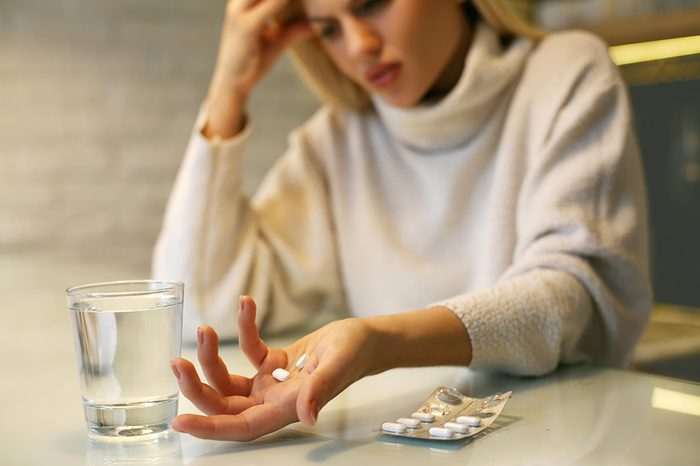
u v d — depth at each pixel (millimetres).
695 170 1909
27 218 2043
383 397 756
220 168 1114
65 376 843
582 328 872
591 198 929
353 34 1027
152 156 2152
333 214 1204
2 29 1996
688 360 1571
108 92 2098
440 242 1121
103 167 2105
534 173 966
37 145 2041
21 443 666
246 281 1106
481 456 614
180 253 1099
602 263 915
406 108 1100
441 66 1080
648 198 2018
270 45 1168
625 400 737
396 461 608
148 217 2156
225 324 1081
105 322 653
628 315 927
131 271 1709
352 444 642
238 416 643
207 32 2193
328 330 692
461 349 780
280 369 673
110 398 657
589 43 1033
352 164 1203
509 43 1131
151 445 650
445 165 1115
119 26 2098
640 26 1569
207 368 669
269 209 1188
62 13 2043
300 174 1207
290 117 2309
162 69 2150
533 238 923
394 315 758
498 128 1081
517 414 705
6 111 2008
